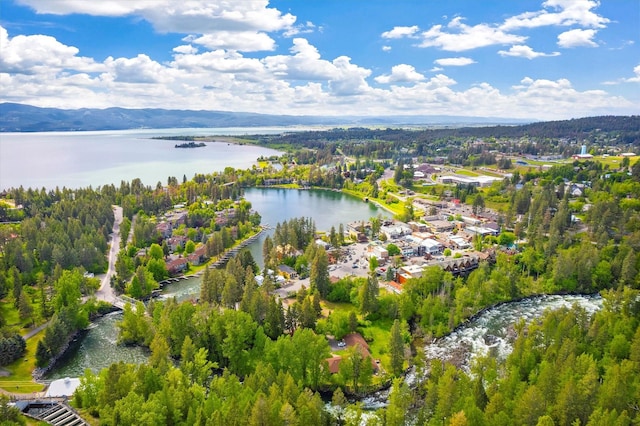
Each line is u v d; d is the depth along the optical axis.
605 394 109.62
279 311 167.25
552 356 135.50
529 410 103.19
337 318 169.12
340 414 126.50
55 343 160.25
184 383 122.56
